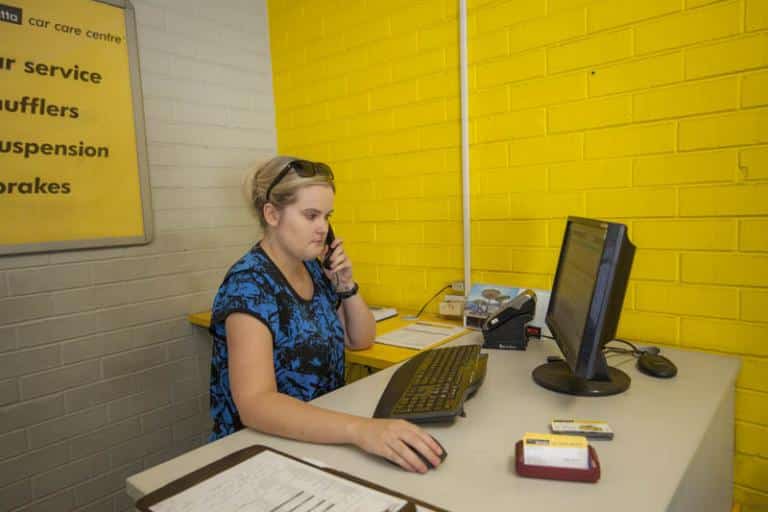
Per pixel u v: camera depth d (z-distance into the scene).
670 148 1.50
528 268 1.86
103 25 2.07
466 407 1.08
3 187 1.83
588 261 1.08
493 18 1.85
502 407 1.07
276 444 0.96
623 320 1.63
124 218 2.16
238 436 1.00
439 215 2.12
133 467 2.25
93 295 2.10
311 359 1.25
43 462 1.98
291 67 2.64
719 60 1.40
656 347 1.46
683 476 0.79
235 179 2.61
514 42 1.81
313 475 0.79
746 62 1.35
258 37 2.69
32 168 1.89
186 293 2.42
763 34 1.32
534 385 1.20
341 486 0.75
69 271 2.03
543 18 1.73
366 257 2.42
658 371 1.23
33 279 1.93
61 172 1.97
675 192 1.50
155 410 2.33
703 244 1.47
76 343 2.06
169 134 2.34
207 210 2.50
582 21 1.64
